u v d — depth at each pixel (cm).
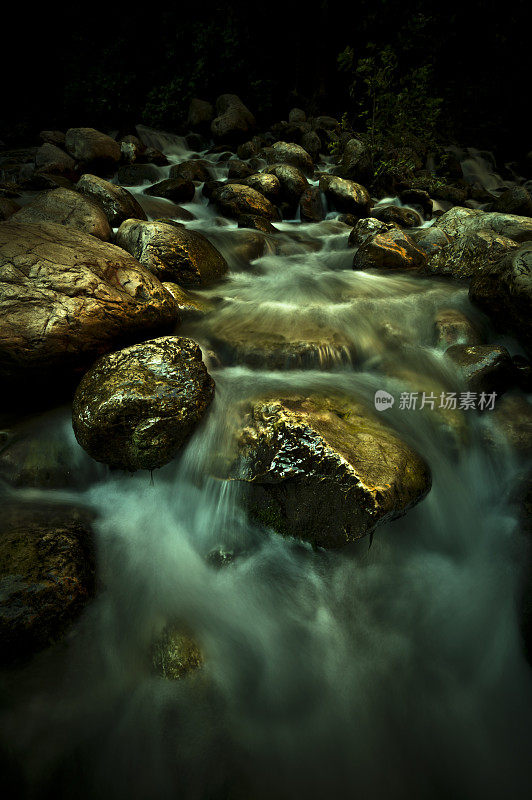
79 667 247
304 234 798
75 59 1653
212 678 248
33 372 335
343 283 563
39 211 515
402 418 358
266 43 1589
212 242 669
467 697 259
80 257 378
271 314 473
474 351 408
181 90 1580
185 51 1633
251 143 1241
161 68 1661
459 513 342
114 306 362
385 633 284
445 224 651
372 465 286
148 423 307
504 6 1484
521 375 407
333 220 884
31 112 1673
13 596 240
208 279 554
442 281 557
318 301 512
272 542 302
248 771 228
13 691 233
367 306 490
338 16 1454
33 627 238
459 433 366
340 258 671
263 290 544
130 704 240
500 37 1531
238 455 311
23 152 1229
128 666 250
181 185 891
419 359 421
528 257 408
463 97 1631
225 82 1606
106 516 318
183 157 1327
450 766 237
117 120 1636
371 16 1390
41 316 329
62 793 216
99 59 1661
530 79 1585
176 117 1583
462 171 1370
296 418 309
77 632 253
